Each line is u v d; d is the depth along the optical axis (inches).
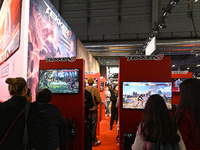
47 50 184.1
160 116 44.7
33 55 149.2
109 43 448.5
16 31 149.0
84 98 123.9
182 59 687.1
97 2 544.7
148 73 117.6
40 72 124.3
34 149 49.5
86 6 549.0
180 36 505.4
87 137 122.3
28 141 48.5
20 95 53.4
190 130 44.3
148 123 44.6
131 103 113.9
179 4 507.5
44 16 176.7
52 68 125.2
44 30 176.4
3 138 46.9
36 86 152.9
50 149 62.7
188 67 874.1
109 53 501.4
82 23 552.7
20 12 139.9
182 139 44.4
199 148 43.6
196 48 428.5
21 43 137.6
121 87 118.7
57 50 218.7
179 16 510.0
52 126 64.8
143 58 118.6
